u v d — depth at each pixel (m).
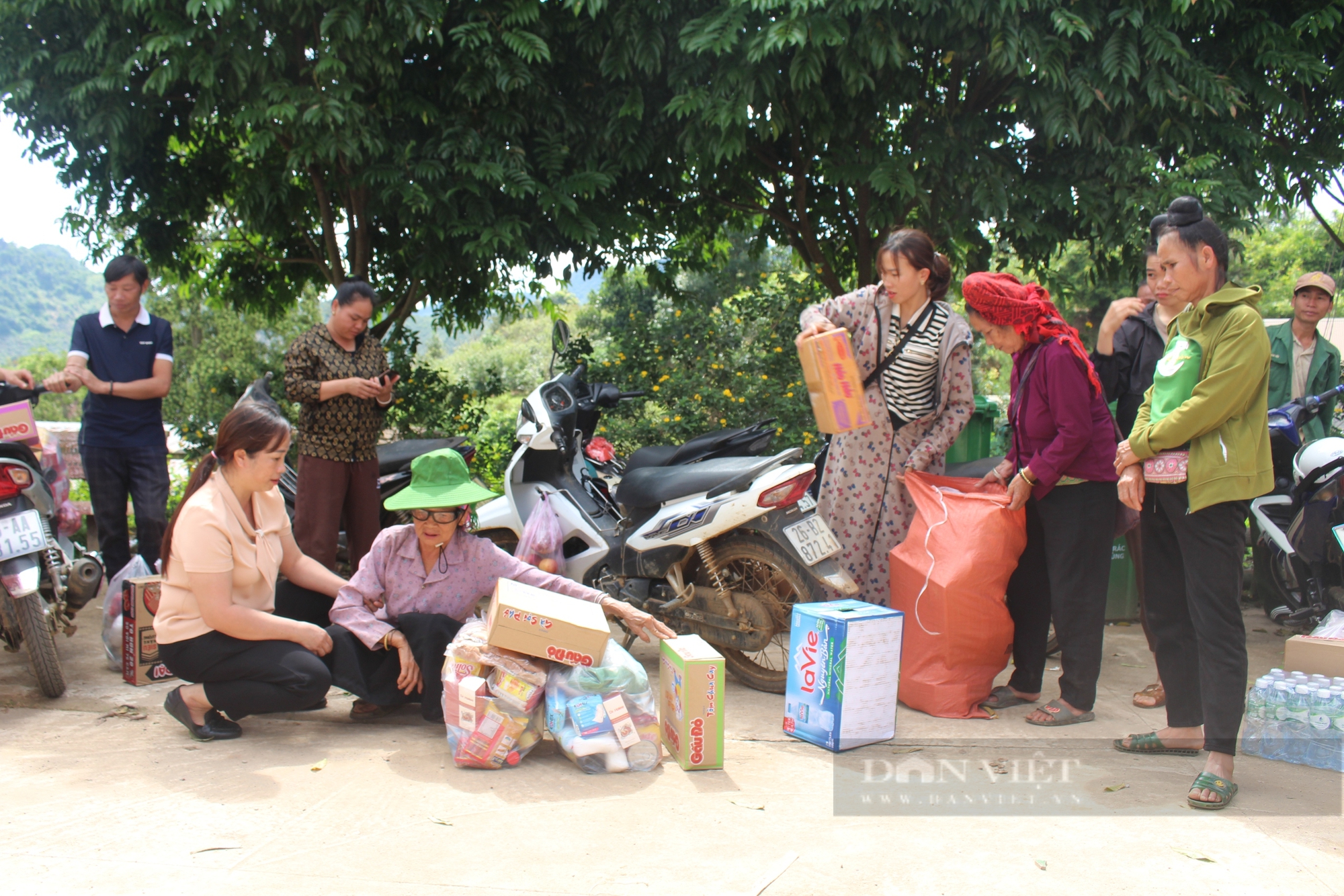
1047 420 3.21
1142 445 2.64
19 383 4.08
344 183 6.08
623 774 2.71
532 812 2.39
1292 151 6.18
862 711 2.99
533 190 5.41
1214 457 2.51
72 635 3.94
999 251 6.54
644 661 4.23
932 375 3.66
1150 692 3.52
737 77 5.16
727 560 3.74
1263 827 2.30
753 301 7.25
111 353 4.44
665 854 2.12
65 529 4.34
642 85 5.82
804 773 2.74
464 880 1.97
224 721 3.10
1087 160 5.61
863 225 6.75
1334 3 5.45
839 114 5.84
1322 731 2.84
